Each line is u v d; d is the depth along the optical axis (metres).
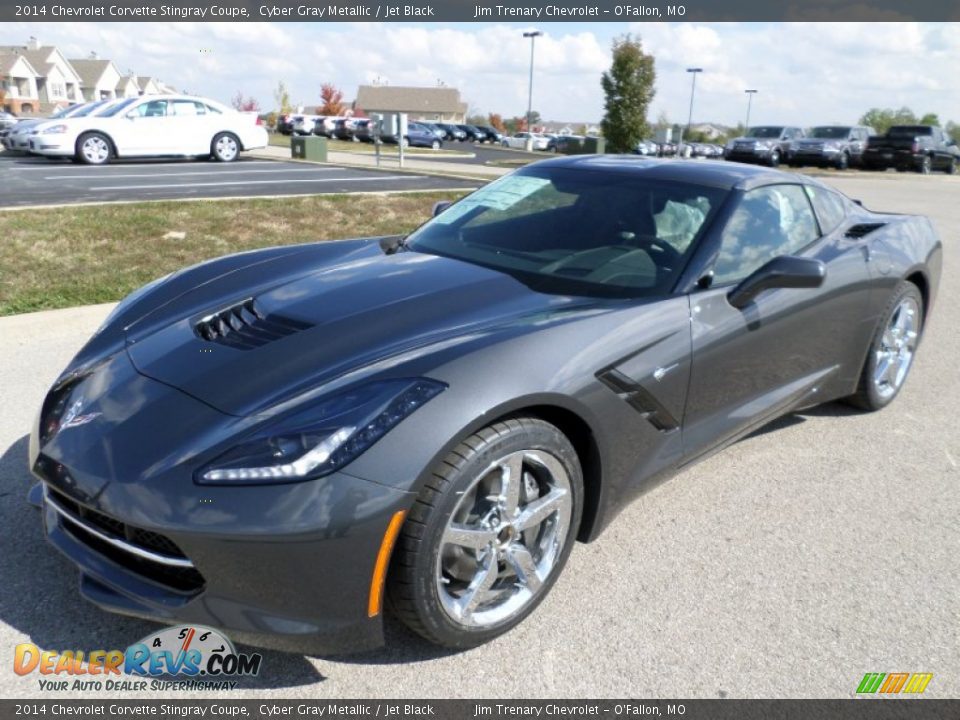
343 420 2.05
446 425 2.09
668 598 2.62
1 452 3.39
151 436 2.15
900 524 3.16
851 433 4.05
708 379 2.92
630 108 32.06
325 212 9.73
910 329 4.34
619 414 2.56
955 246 10.24
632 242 3.10
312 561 1.98
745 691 2.22
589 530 2.68
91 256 6.78
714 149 42.62
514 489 2.31
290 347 2.43
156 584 2.13
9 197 10.22
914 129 29.53
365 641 2.13
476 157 32.16
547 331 2.44
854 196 17.66
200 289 3.07
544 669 2.29
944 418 4.29
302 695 2.17
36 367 4.38
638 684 2.24
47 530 2.37
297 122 47.31
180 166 16.58
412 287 2.85
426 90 111.88
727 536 3.02
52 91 80.69
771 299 3.15
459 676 2.25
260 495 1.96
